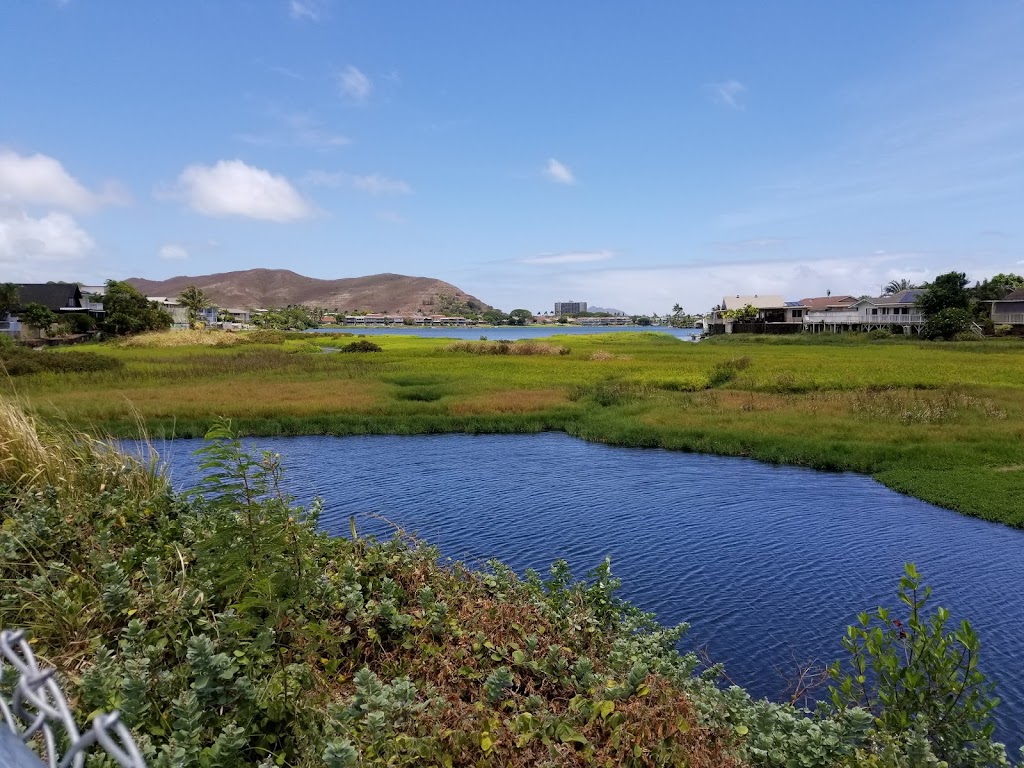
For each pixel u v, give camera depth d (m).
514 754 3.67
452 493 17.64
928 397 29.34
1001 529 14.74
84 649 4.18
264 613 4.58
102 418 25.78
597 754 3.76
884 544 13.77
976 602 10.96
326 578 5.57
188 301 127.88
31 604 4.59
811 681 8.55
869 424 24.97
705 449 23.12
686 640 9.78
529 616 5.88
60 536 5.81
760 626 10.20
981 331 76.62
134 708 3.30
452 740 3.67
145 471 8.20
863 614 5.72
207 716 3.63
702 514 15.85
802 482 19.00
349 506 16.34
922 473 18.91
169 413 26.94
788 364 47.16
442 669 4.72
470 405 30.41
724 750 4.12
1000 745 4.73
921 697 4.94
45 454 7.80
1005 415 25.83
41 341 66.81
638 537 14.20
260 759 3.56
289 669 4.11
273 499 5.29
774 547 13.58
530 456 22.50
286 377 40.81
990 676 8.62
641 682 4.56
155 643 4.28
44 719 1.30
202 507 6.00
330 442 24.88
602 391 34.47
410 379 40.62
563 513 15.87
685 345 81.31
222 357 52.69
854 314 96.56
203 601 4.73
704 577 12.07
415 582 6.26
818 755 4.10
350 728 3.60
